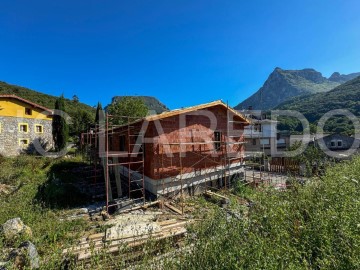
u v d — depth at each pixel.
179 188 10.59
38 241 5.64
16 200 8.95
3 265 3.90
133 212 8.55
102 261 4.16
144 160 10.71
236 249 3.13
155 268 3.46
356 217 3.26
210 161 12.02
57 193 10.09
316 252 3.11
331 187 4.92
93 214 8.31
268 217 3.90
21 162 15.29
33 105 22.25
